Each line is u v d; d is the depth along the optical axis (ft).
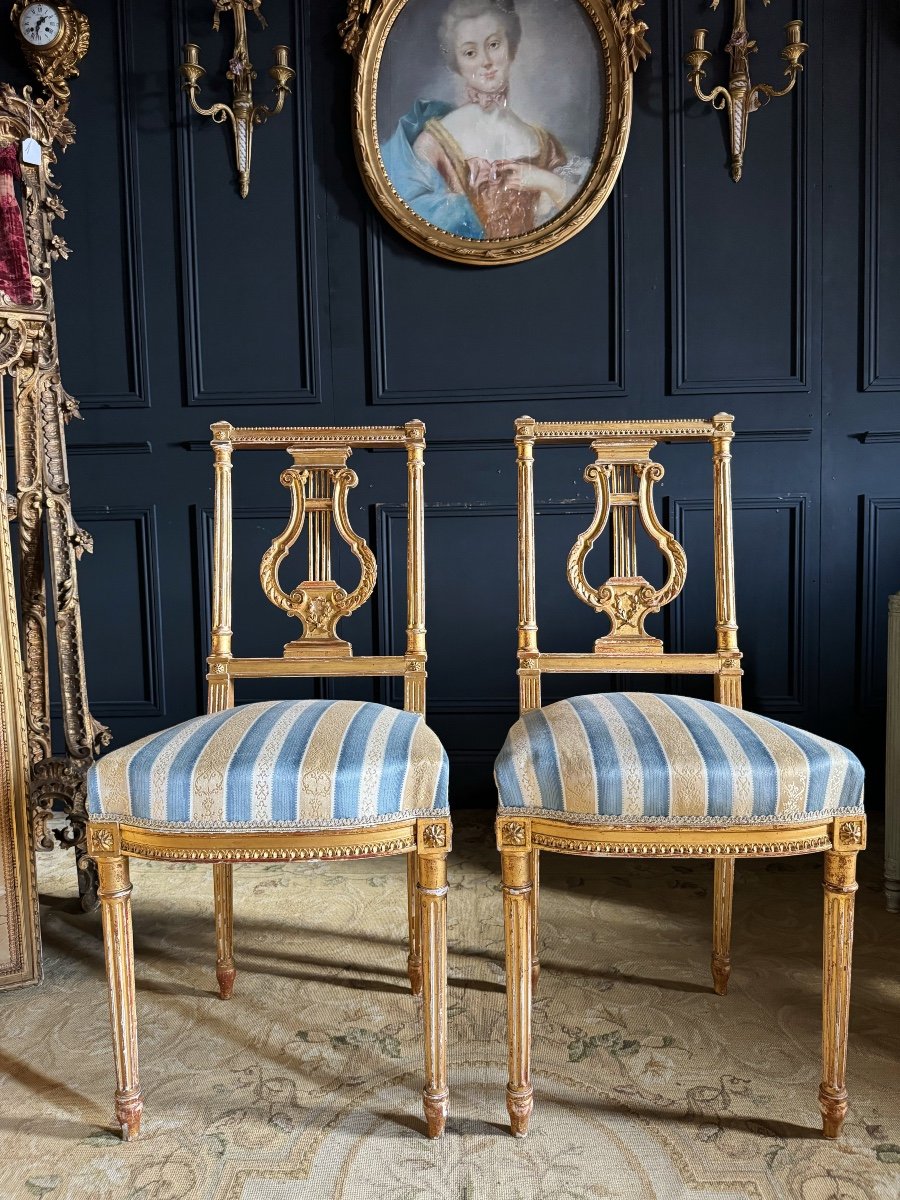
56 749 8.68
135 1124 3.90
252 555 8.42
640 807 3.65
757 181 7.94
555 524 8.27
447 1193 3.54
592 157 7.90
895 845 6.03
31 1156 3.80
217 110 7.95
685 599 8.25
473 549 8.33
